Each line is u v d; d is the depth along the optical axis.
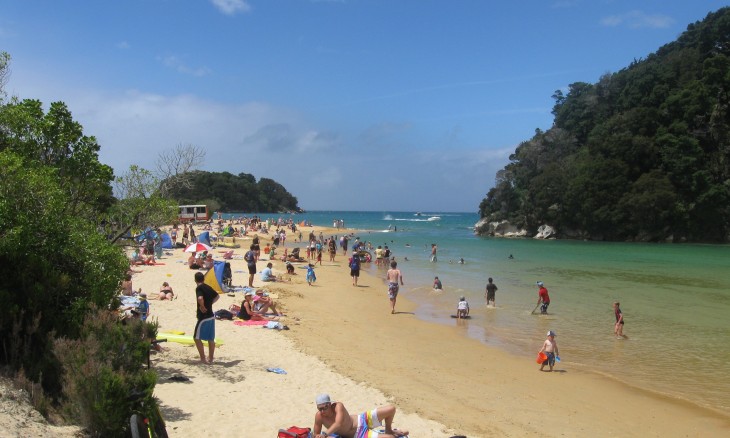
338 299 23.11
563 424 9.60
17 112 10.76
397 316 20.00
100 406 5.77
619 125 86.38
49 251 7.91
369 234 86.00
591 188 80.94
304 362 11.98
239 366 11.04
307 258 42.22
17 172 7.83
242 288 22.73
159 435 6.19
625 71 103.94
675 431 9.48
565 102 117.50
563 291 27.06
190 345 12.41
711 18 101.44
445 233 94.88
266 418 8.12
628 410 10.47
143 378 6.38
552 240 82.19
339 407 7.07
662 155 78.88
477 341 16.22
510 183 96.88
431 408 9.77
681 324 19.02
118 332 7.27
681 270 37.44
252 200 186.62
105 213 12.69
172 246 39.66
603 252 55.00
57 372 6.77
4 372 6.41
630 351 15.12
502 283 29.98
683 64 91.00
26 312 7.16
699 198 74.00
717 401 11.04
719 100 83.06
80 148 11.75
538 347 15.55
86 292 8.18
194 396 8.83
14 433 4.83
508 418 9.71
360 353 13.73
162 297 18.30
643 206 75.25
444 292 26.39
